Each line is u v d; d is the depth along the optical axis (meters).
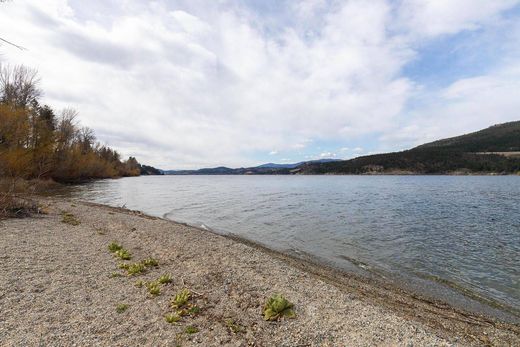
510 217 24.95
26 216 15.42
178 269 8.95
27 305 5.83
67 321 5.36
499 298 9.42
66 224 14.51
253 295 7.29
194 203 36.03
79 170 58.25
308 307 6.76
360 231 19.59
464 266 12.57
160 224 16.58
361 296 8.65
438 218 24.62
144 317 5.77
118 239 12.38
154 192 53.50
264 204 35.22
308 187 72.62
